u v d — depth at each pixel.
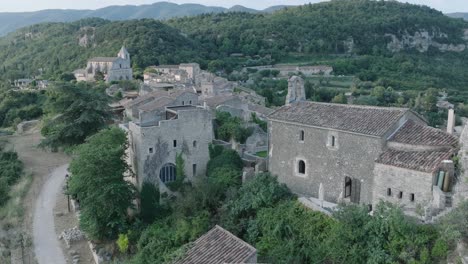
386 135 38.66
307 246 37.31
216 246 31.19
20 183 64.81
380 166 37.50
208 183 49.72
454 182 34.22
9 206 58.56
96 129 71.69
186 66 150.25
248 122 71.56
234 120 68.62
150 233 46.12
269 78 173.12
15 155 75.00
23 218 54.53
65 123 72.81
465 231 29.88
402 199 36.44
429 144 36.62
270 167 47.75
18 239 49.41
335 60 199.12
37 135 94.75
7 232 51.88
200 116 54.03
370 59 196.25
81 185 47.47
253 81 164.62
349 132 40.22
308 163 44.16
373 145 38.88
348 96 137.50
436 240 30.77
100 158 47.41
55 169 70.56
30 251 47.19
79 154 50.66
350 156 40.69
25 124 105.12
